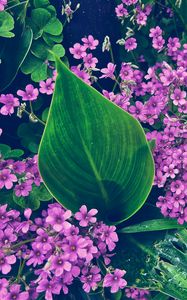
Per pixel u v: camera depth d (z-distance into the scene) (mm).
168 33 528
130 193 426
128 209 433
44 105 482
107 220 457
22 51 443
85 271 401
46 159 379
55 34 456
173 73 444
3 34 428
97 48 491
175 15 518
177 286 412
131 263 437
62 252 372
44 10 454
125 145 391
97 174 411
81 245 372
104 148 393
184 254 423
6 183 403
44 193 440
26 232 405
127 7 495
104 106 365
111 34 495
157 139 447
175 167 441
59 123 369
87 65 452
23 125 463
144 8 495
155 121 476
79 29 479
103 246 407
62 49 453
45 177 388
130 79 460
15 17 456
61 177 400
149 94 498
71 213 378
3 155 435
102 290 420
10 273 427
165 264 422
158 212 454
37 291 375
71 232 382
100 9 480
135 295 434
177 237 432
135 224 438
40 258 385
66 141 381
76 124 375
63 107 362
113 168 408
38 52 455
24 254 396
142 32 512
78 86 353
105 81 503
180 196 426
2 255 374
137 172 408
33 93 429
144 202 442
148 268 428
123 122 375
